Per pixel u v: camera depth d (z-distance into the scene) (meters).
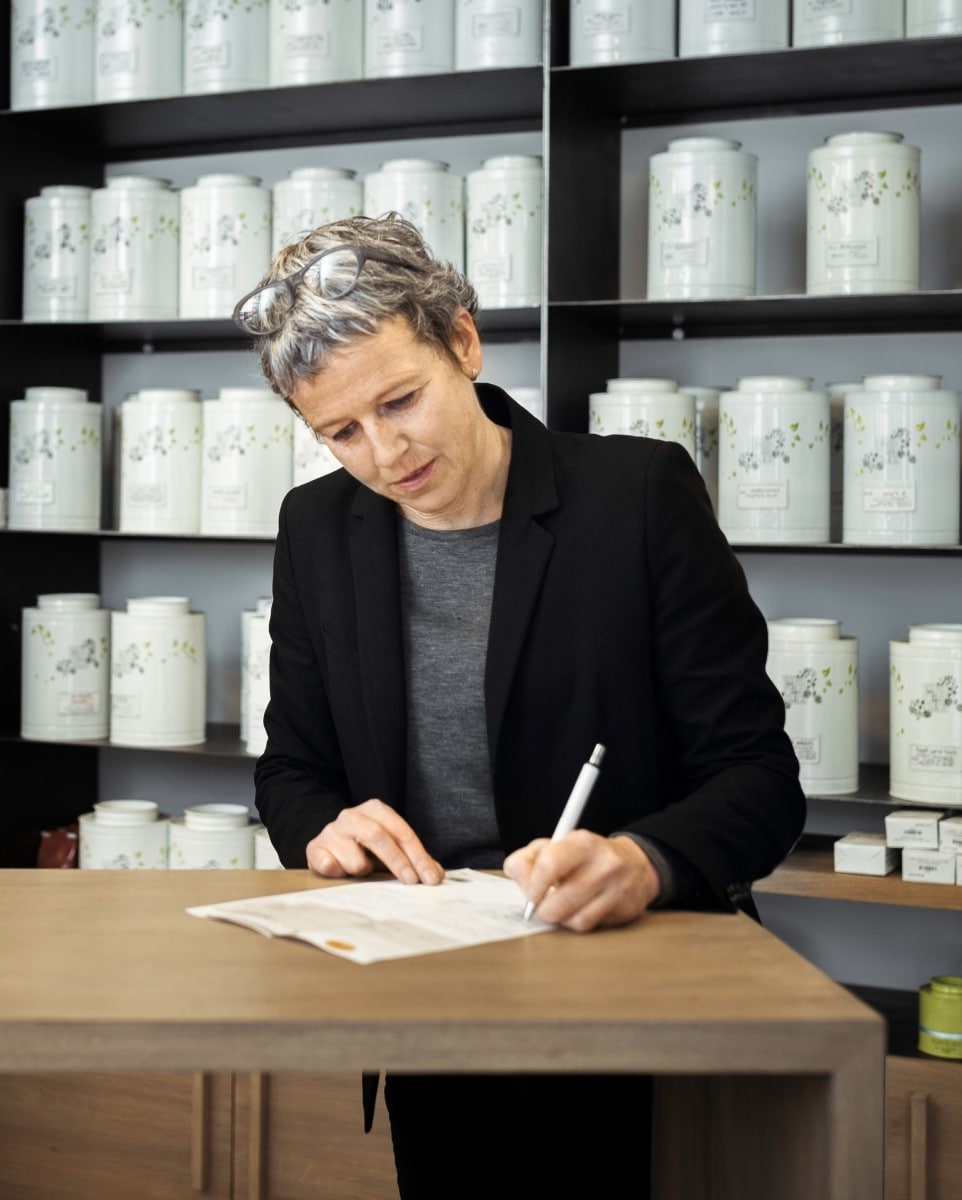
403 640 1.42
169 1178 2.32
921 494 2.15
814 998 0.92
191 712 2.61
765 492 2.22
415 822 1.43
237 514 2.52
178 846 2.55
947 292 2.14
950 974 2.47
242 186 2.54
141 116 2.69
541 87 2.45
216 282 2.55
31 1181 2.41
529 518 1.34
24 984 0.95
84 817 2.66
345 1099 2.23
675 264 2.28
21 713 2.73
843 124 2.49
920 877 2.13
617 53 2.27
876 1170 0.88
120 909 1.17
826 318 2.45
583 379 2.46
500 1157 1.39
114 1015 0.88
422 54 2.39
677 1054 0.87
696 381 2.58
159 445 2.59
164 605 2.59
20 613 2.80
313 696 1.52
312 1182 2.25
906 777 2.16
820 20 2.18
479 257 2.41
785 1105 0.98
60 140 2.86
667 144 2.60
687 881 1.16
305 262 1.22
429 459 1.24
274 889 1.25
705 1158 1.19
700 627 1.32
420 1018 0.87
